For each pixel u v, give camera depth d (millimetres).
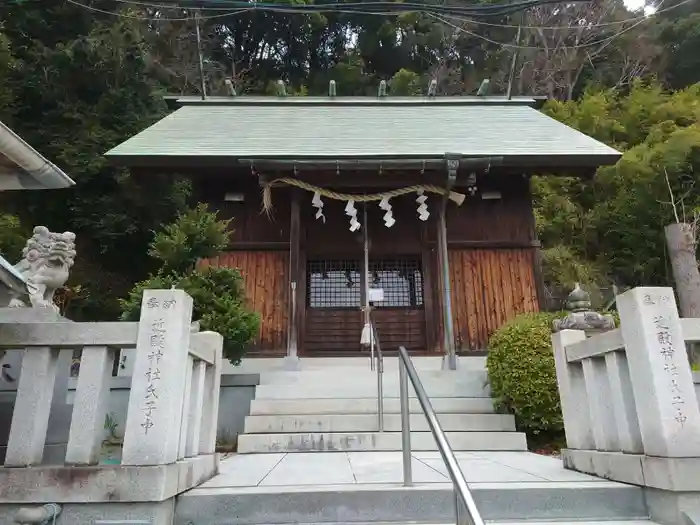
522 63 24109
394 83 22703
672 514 2607
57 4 13641
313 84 25000
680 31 23578
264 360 8203
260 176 8297
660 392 2725
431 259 9344
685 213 12219
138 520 2381
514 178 9859
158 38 19938
